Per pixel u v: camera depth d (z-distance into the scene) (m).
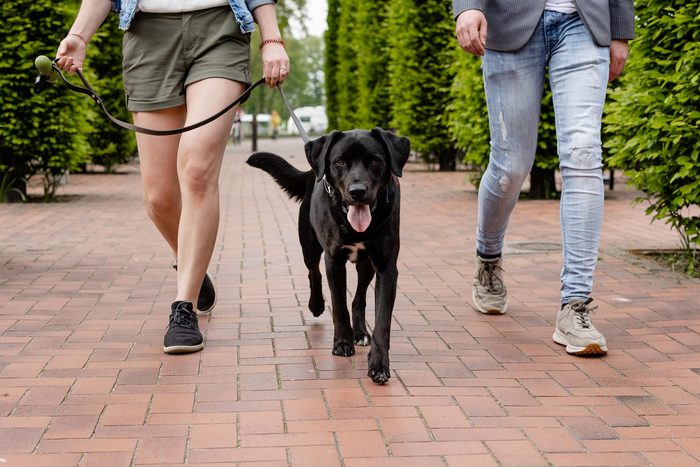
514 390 3.52
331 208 3.77
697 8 5.86
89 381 3.59
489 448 2.89
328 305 5.07
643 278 5.84
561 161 4.20
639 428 3.09
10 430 3.03
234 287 5.64
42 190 13.13
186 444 2.91
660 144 6.09
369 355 3.65
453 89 11.70
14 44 10.35
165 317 4.75
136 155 21.64
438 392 3.49
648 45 6.30
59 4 10.68
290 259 6.77
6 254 6.91
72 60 4.23
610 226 8.65
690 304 5.05
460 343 4.26
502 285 4.86
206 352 4.06
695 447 2.91
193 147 4.07
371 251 3.70
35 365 3.81
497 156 4.36
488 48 4.24
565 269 4.20
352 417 3.18
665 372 3.77
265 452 2.85
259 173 18.30
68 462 2.75
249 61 4.29
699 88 5.82
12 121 10.57
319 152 3.76
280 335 4.39
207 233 4.18
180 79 4.20
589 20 4.04
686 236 6.31
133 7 4.12
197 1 4.11
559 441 2.96
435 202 11.28
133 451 2.85
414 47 16.92
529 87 4.24
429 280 5.90
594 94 4.10
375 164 3.64
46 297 5.24
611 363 3.91
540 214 9.79
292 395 3.44
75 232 8.30
